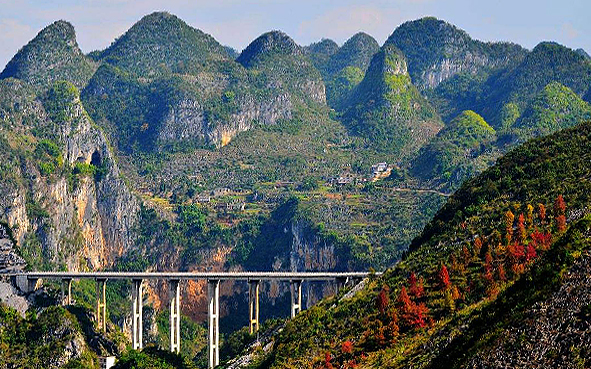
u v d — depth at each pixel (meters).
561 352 177.75
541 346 181.50
